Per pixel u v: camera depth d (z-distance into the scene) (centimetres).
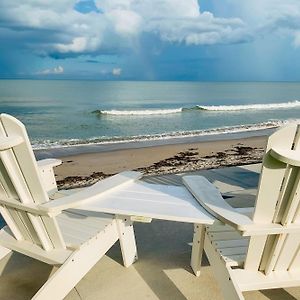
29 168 131
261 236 136
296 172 112
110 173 505
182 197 167
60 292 155
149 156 631
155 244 243
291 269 157
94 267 213
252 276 151
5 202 151
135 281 199
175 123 1320
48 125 1251
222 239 171
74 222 189
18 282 200
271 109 1969
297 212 126
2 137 118
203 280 200
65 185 441
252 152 665
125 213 149
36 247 172
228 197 333
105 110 1716
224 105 2214
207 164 537
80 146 779
